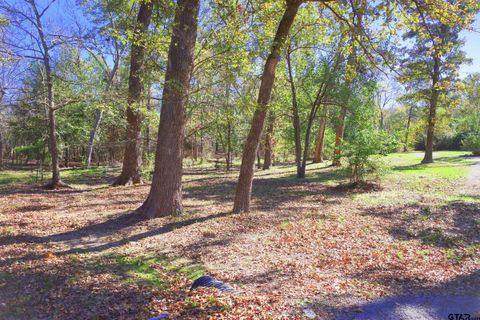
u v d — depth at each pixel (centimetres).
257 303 485
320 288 548
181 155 1100
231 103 1255
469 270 625
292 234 879
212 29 1035
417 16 991
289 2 990
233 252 753
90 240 846
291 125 3008
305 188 1738
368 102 2208
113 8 1098
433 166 2473
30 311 464
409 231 885
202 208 1220
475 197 1308
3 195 1558
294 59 2247
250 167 1122
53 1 1568
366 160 1630
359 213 1105
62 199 1450
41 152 2264
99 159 3644
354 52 1152
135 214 1082
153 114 1811
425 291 536
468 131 4544
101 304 489
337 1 974
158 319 429
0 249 730
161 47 1063
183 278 611
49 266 634
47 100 1767
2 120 2203
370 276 603
